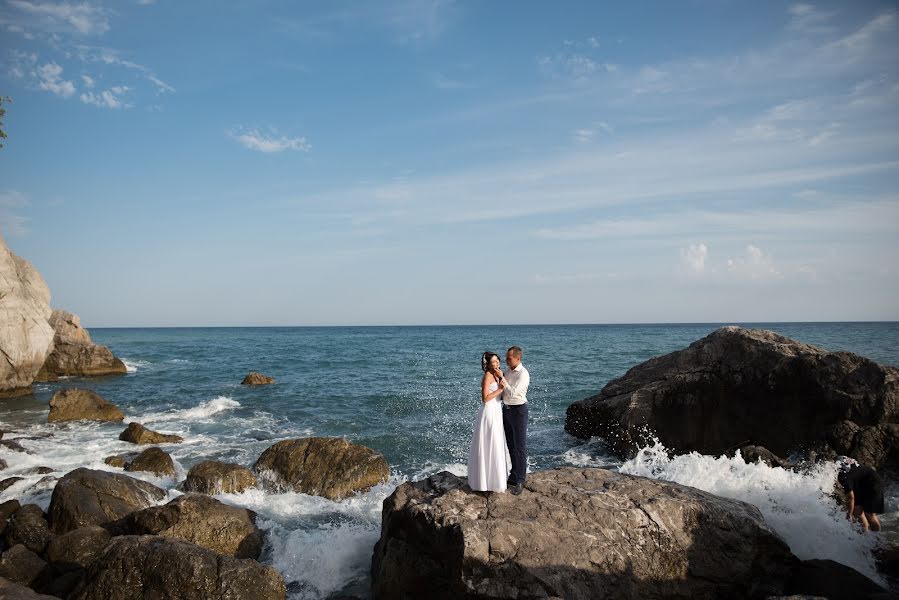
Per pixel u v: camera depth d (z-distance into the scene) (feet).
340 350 198.49
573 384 90.07
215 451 53.36
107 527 31.30
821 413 42.78
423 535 24.34
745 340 48.55
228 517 30.96
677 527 24.53
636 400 49.90
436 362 143.23
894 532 31.73
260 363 144.15
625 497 25.82
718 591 23.89
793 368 44.47
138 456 47.47
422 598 24.29
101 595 23.59
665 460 41.65
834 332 329.52
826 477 34.30
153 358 165.89
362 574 29.37
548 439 57.36
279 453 44.04
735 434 46.01
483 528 22.99
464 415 71.00
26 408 79.56
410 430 62.44
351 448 43.65
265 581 24.76
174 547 24.73
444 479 28.27
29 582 26.84
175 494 39.70
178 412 74.18
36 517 32.12
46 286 106.63
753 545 24.62
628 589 22.61
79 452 52.13
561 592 21.76
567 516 24.18
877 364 42.39
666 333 368.68
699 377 48.03
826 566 24.40
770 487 31.63
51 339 96.53
